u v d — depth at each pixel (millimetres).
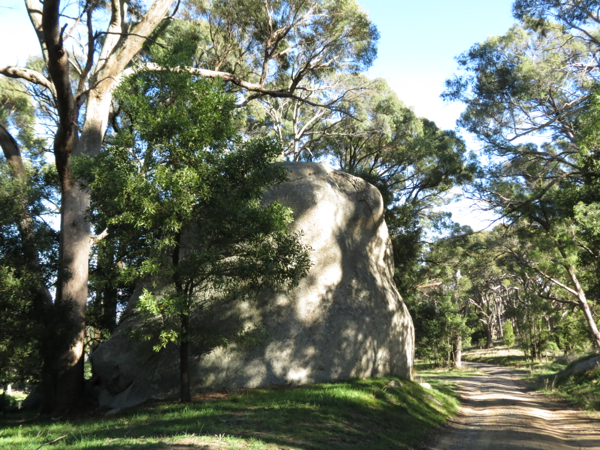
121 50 16125
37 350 13664
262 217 10477
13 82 23062
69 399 14297
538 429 12227
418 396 15016
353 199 17484
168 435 7508
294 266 11828
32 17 16906
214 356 13820
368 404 11742
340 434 8633
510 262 41594
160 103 11422
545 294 48406
